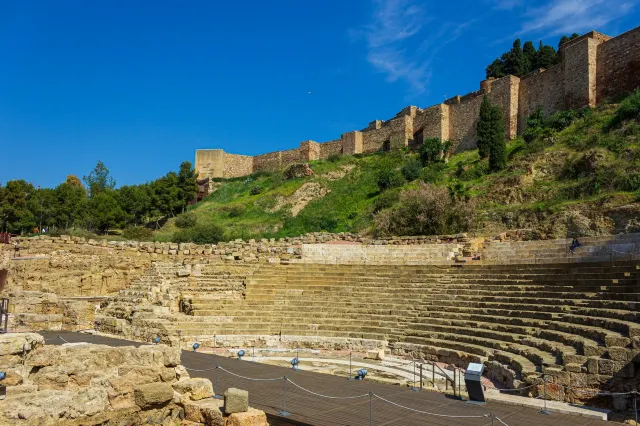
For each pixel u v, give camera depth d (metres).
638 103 45.88
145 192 77.00
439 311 26.77
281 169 91.31
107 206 70.50
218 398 14.08
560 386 15.88
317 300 30.50
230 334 27.81
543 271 26.22
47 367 11.98
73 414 11.47
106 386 12.40
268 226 65.19
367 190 68.50
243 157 100.00
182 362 20.69
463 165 60.44
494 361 19.84
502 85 66.38
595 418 13.27
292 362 20.53
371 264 36.16
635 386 14.95
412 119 79.81
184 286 33.16
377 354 23.81
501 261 31.69
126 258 39.88
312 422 12.66
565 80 58.41
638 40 51.88
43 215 67.12
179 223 70.12
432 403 14.76
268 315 29.52
